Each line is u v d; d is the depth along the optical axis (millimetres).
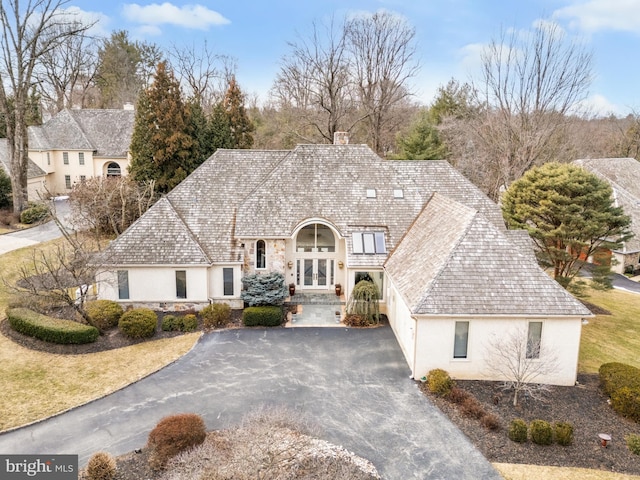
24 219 43969
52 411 18406
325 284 30906
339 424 17781
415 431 17422
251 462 14719
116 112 62656
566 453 16391
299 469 14930
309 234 30078
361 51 56188
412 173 31906
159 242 28016
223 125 46594
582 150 64938
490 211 30641
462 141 61031
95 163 59594
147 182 41375
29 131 57188
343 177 31016
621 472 15523
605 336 28234
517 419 17406
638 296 36750
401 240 28922
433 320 20391
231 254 28375
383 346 24375
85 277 24750
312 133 60844
